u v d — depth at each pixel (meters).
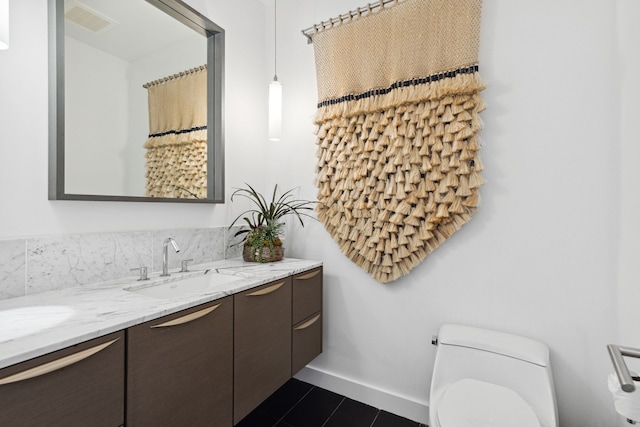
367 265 1.74
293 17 2.05
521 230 1.40
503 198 1.43
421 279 1.64
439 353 1.36
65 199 1.16
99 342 0.79
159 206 1.53
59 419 0.72
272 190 2.16
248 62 2.04
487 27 1.45
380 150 1.63
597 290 1.25
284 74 2.10
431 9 1.49
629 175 1.11
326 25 1.84
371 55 1.66
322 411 1.72
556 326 1.33
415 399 1.66
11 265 1.04
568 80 1.30
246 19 2.02
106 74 1.31
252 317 1.31
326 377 1.93
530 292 1.38
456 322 1.55
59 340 0.71
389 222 1.63
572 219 1.30
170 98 1.57
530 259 1.38
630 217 1.10
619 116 1.19
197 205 1.72
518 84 1.40
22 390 0.66
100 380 0.80
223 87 1.79
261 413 1.70
